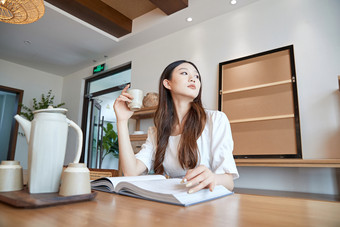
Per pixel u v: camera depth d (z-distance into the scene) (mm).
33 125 488
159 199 462
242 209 398
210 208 402
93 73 4223
